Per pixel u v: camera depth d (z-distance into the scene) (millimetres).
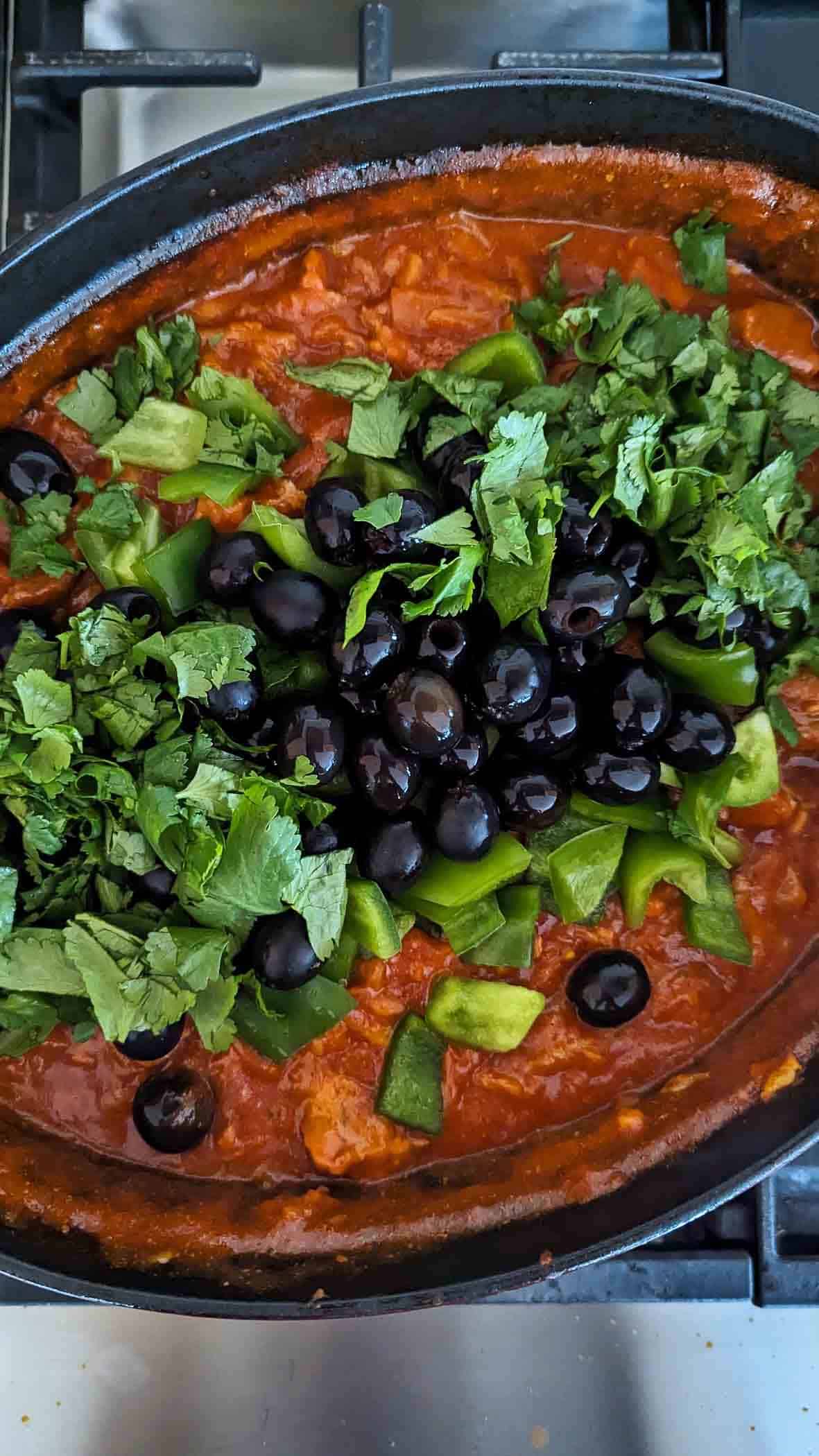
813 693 365
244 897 335
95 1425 387
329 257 373
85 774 340
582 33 423
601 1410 388
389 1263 346
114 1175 358
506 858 351
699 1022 368
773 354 369
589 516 340
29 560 358
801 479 367
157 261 362
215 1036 345
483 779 353
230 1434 386
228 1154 358
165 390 365
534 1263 337
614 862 360
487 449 344
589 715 350
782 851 373
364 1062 362
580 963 364
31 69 383
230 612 355
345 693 341
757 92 401
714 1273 357
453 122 352
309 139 350
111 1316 390
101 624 342
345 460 359
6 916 344
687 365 357
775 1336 391
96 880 352
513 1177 357
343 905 341
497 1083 362
